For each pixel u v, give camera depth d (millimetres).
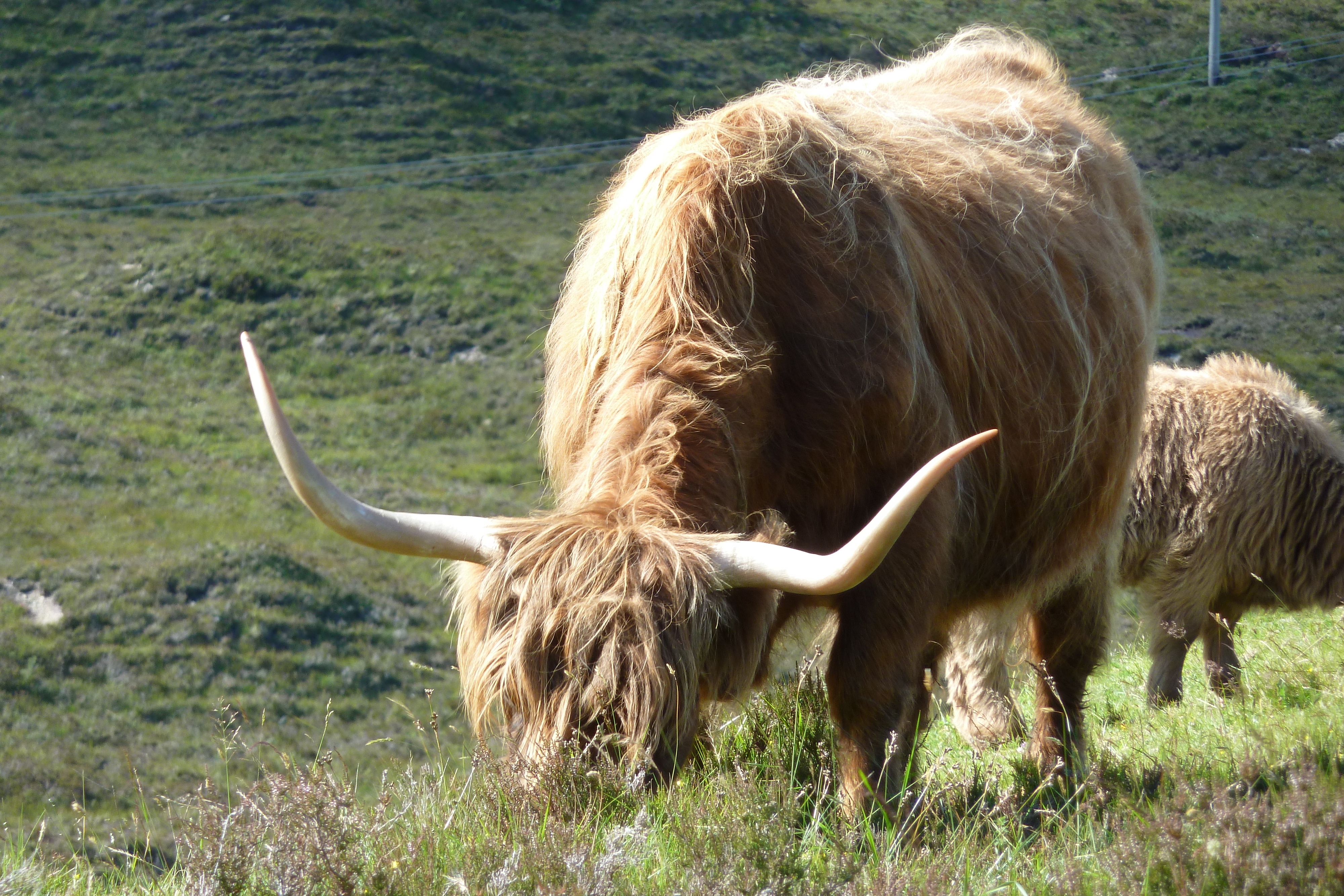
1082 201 20656
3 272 182750
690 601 12102
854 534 14945
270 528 131000
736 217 14492
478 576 13039
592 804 11594
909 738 15172
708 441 13547
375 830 11594
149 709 91625
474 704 12805
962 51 24625
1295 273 168375
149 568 115688
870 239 15328
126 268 187625
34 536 121125
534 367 169750
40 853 13953
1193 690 29500
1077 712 20781
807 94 17984
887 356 14695
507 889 10281
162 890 12320
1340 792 11727
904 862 12211
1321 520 31375
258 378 12086
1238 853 10500
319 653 103188
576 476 14031
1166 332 146500
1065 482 18781
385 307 180125
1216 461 31109
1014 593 18641
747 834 11180
